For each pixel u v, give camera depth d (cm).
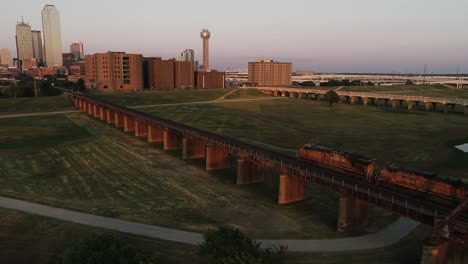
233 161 7706
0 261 3506
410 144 9269
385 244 4016
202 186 6169
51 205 4834
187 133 7875
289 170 5275
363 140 9750
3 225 4141
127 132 10975
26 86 18312
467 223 3234
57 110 15350
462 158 7969
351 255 3734
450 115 14662
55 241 3834
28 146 8794
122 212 4756
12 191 5544
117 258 2922
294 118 13662
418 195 4378
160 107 16512
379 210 5022
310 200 5541
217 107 16750
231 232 3194
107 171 6962
